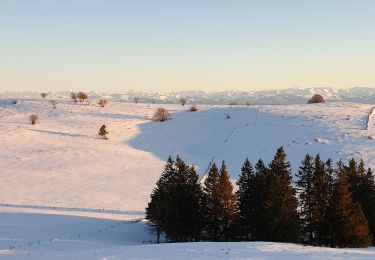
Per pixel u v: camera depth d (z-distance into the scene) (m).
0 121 138.38
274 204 47.53
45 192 77.62
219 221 52.88
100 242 47.56
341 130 113.75
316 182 50.84
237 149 110.25
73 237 49.28
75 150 107.69
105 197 76.44
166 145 120.38
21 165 94.50
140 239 53.00
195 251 35.72
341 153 96.94
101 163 98.81
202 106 183.12
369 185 53.28
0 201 70.12
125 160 102.50
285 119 129.88
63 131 128.75
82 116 151.75
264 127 124.12
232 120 138.00
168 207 52.19
